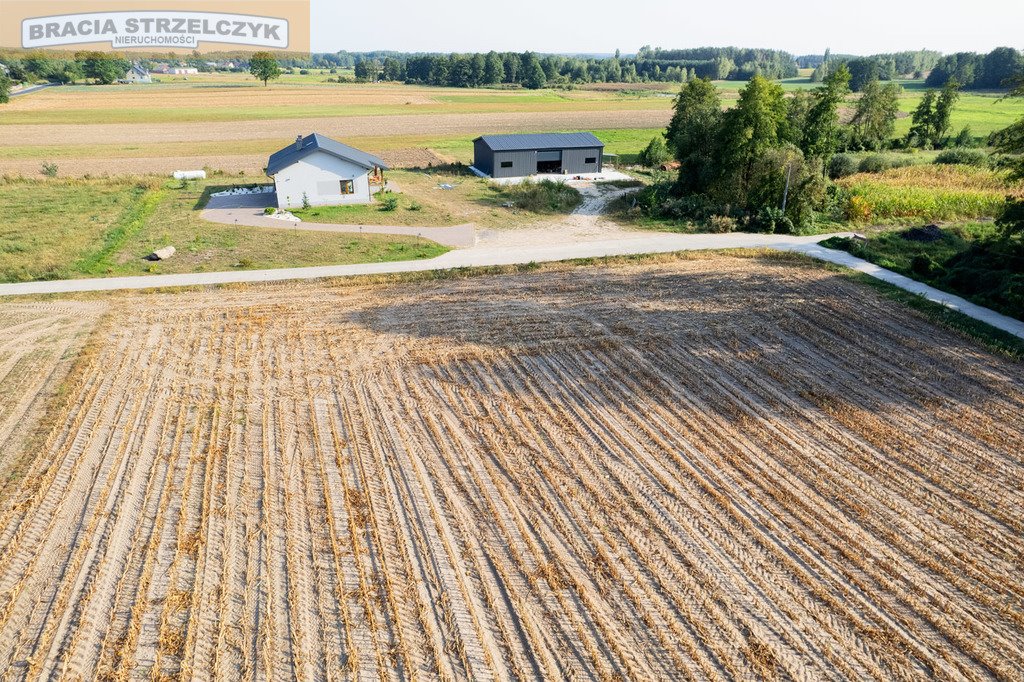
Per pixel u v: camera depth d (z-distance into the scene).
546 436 17.41
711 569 13.07
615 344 22.47
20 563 13.15
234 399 19.06
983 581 12.71
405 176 52.16
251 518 14.38
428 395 19.38
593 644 11.49
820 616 12.02
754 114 39.25
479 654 11.32
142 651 11.31
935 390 19.58
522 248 33.25
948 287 27.56
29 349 21.80
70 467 15.99
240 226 36.12
